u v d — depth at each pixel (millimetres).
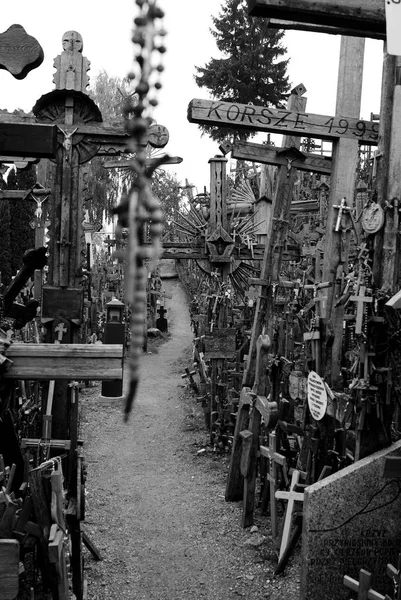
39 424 6746
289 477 7180
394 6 2889
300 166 7930
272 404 6875
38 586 4133
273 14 2951
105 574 6383
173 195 17828
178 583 6234
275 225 8070
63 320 6582
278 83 28031
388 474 5066
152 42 943
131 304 1003
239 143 7773
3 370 3311
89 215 20891
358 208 10875
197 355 15102
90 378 3359
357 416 5379
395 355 5328
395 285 5602
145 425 12773
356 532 5121
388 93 5684
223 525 7625
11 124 3398
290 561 6422
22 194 11680
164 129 6473
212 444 11125
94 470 9891
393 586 5141
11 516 3121
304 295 12094
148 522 7777
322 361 6703
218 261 13391
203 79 28312
